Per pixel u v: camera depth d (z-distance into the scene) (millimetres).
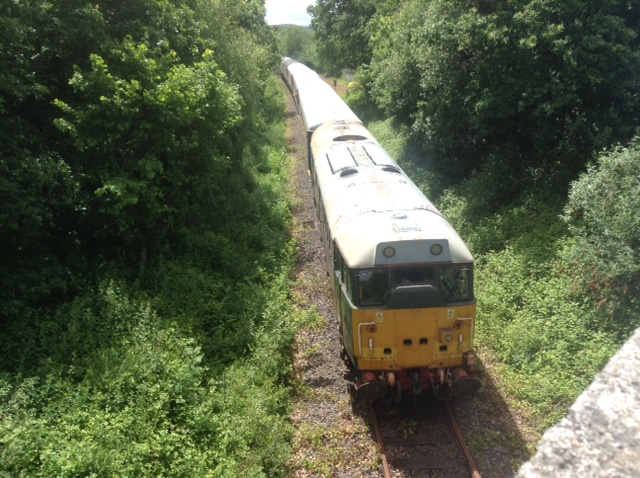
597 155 11664
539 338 8930
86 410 6785
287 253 13375
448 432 7535
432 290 7238
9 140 8352
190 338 8594
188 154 11477
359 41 33594
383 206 8508
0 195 7703
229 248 12195
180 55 12781
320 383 8797
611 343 8344
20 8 8555
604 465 1743
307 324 10328
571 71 11594
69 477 5746
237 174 16750
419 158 18719
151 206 10055
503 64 12672
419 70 17750
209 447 6980
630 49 11438
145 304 9039
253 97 19594
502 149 14570
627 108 11734
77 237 10195
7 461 5715
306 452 7332
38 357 7523
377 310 7289
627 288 8602
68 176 8797
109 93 9422
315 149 14328
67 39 9438
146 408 6984
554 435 1914
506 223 12562
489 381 8555
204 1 16438
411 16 18203
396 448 7277
